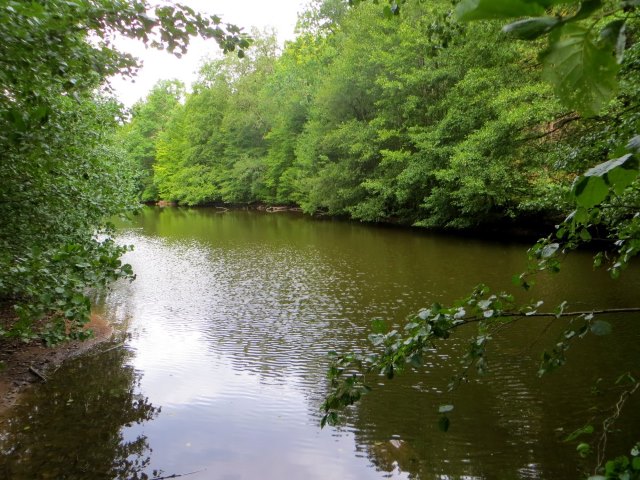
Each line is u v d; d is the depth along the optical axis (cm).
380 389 609
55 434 518
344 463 455
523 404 550
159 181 4691
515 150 1210
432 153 1861
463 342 753
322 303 1038
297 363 721
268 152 3822
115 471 446
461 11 42
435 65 1975
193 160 4391
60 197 570
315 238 2064
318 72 3222
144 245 1955
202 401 600
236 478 436
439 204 1959
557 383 595
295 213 3412
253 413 566
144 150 5125
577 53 50
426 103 2062
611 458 438
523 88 1132
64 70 330
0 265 417
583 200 74
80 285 467
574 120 977
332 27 3184
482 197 1639
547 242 223
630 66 489
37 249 408
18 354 732
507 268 1285
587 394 563
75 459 469
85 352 773
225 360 738
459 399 572
